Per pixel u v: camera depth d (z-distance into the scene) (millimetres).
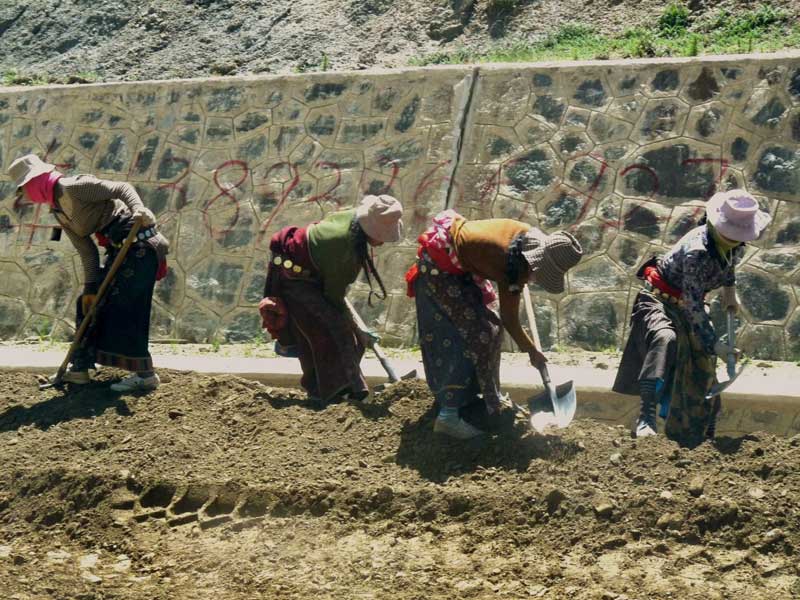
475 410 6691
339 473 6301
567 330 9453
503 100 10398
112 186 7215
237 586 5379
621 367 6684
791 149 9367
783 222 9203
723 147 9570
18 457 6719
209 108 11445
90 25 15109
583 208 9766
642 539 5570
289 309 7051
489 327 6398
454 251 6258
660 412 6512
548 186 9953
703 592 5066
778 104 9531
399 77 10852
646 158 9750
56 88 12156
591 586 5180
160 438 6789
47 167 7258
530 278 6129
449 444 6395
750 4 11711
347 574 5434
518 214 9938
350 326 7184
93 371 7973
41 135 12023
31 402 7477
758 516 5543
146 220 7223
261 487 6184
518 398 8180
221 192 11016
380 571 5434
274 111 11195
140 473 6445
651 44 11164
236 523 5988
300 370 8852
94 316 7445
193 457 6641
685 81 9898
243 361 9336
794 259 9070
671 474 5918
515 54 11938
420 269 6457
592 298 9469
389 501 6008
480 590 5199
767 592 5066
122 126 11711
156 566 5648
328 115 10984
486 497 5902
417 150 10492
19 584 5445
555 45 12109
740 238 6059
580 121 10094
